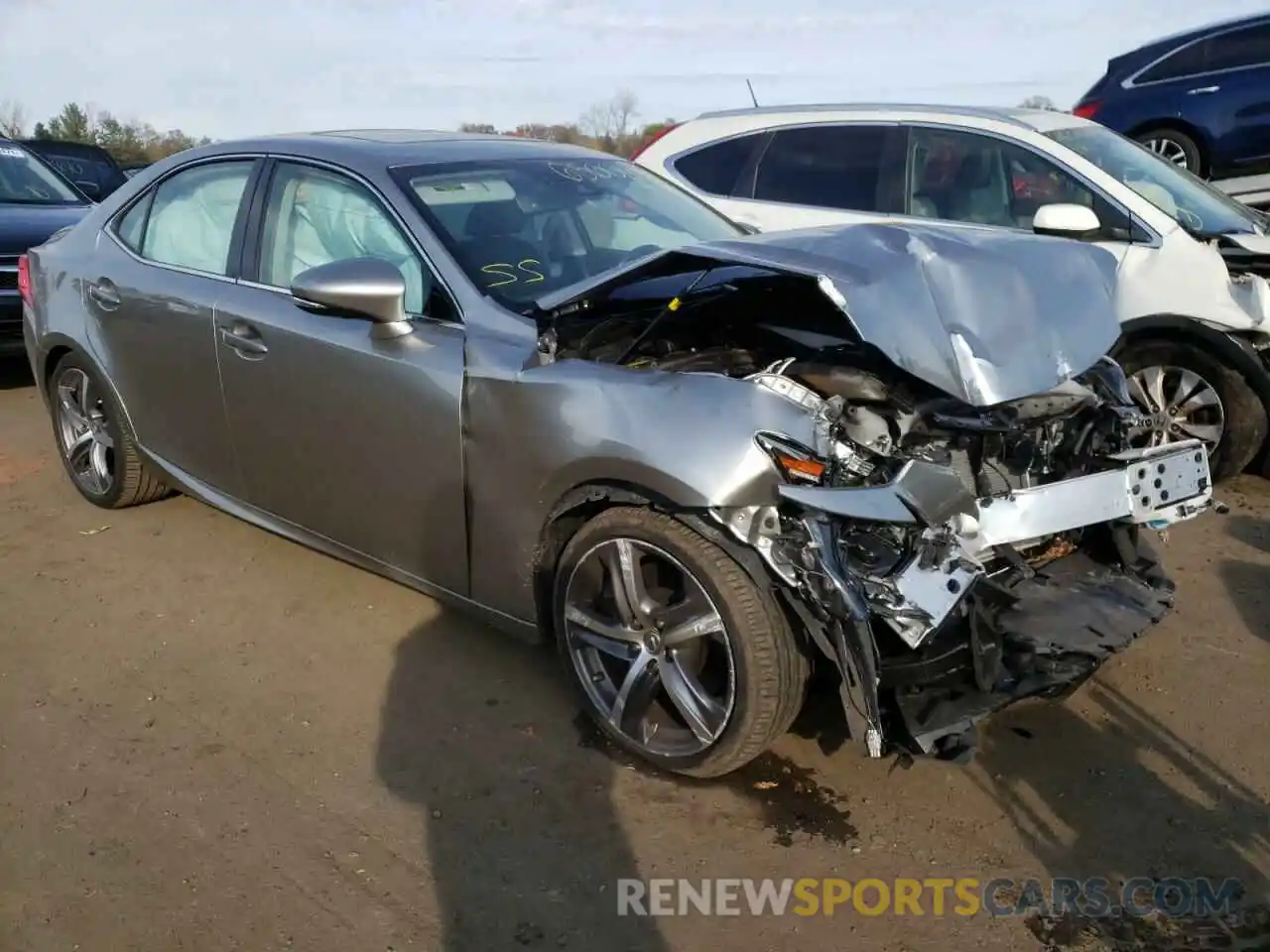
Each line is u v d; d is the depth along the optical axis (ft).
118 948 7.89
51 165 27.61
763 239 9.89
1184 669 11.34
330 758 10.13
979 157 19.24
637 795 9.53
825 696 10.77
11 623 12.79
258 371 12.15
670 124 27.07
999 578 9.08
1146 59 32.68
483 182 12.10
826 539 8.14
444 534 10.87
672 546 8.93
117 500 15.66
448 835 9.06
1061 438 9.81
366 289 10.11
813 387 9.14
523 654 11.89
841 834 9.00
